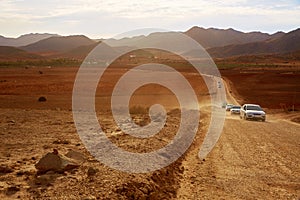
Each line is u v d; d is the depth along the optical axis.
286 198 10.39
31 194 8.81
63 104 43.47
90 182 9.98
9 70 130.12
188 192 10.87
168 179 11.98
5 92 58.72
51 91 60.91
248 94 73.06
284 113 48.06
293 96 70.06
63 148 14.91
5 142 16.22
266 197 10.48
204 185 11.67
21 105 41.28
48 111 32.53
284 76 101.62
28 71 122.69
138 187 10.12
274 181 12.24
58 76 95.94
